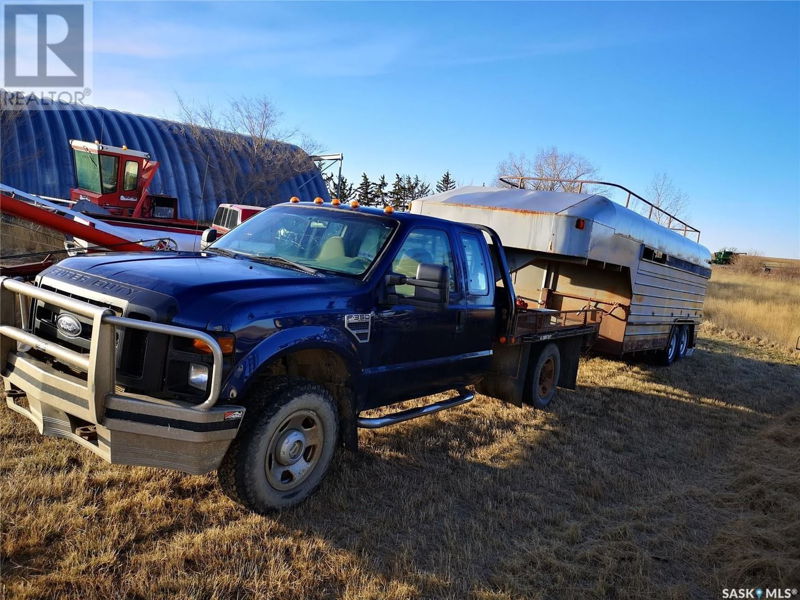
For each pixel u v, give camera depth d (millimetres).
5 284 3910
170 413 3301
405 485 4648
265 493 3807
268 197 25969
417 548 3812
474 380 6258
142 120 24453
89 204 14156
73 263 4109
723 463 6301
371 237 4855
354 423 4477
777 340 18766
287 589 3195
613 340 9883
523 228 7824
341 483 4504
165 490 4016
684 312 12461
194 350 3471
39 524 3363
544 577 3674
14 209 7160
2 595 2797
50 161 19891
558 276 10438
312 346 3969
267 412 3703
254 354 3598
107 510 3664
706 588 3805
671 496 5152
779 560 4035
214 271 4082
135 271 3852
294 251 4883
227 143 25781
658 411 8172
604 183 9070
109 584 2996
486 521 4289
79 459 4258
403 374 4926
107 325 3275
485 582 3545
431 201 8688
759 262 61250
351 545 3709
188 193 23484
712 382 10969
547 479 5203
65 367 3631
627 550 4109
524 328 6566
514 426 6582
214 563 3324
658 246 10242
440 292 4492
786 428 7941
